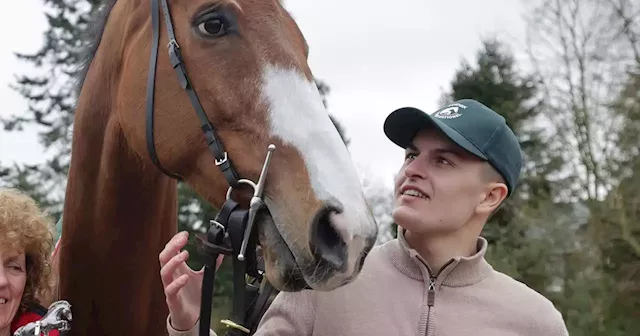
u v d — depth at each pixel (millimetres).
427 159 1787
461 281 1768
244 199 1633
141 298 2111
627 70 10812
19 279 1848
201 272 1771
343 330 1721
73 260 2102
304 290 1697
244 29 1662
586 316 10078
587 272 10711
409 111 1761
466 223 1823
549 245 11117
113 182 1995
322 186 1479
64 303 1916
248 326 1847
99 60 2047
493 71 14367
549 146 12367
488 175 1789
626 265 9883
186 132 1717
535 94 13781
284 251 1524
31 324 1807
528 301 1783
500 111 13562
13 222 1808
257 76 1625
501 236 11773
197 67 1688
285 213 1515
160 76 1759
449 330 1703
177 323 1699
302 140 1545
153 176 1996
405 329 1718
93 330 2119
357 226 1439
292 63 1634
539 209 11602
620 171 10297
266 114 1595
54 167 15047
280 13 1714
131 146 1898
